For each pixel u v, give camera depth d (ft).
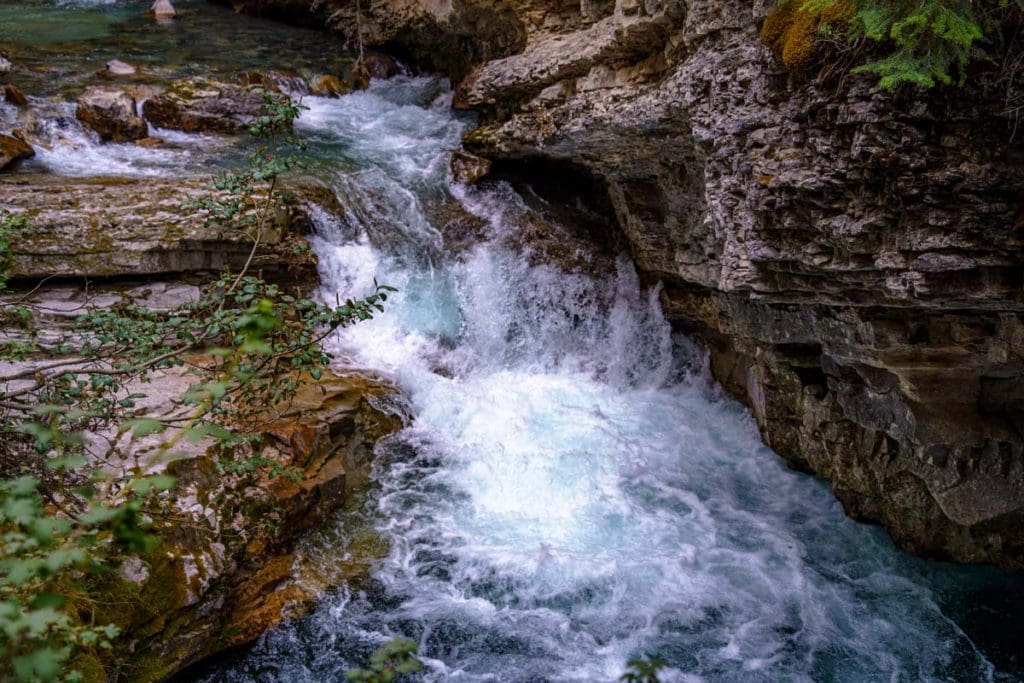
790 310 19.45
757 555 19.98
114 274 22.47
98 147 30.37
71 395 14.79
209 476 17.28
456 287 27.37
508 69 28.63
